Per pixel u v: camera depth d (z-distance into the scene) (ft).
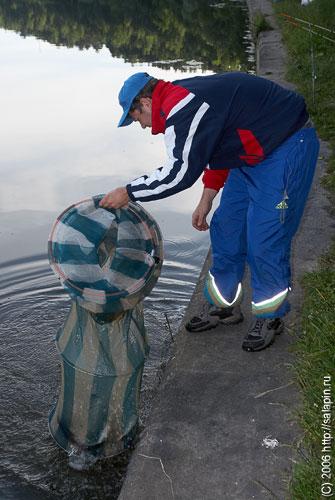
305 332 10.74
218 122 8.80
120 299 8.83
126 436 9.93
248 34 62.28
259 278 10.21
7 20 86.99
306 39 39.70
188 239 17.99
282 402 9.37
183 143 8.71
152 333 13.62
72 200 20.42
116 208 9.09
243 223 10.52
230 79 9.12
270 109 9.21
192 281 15.94
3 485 9.46
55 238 8.96
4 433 10.60
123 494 7.97
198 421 9.11
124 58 51.11
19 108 33.63
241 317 11.60
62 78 42.83
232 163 9.59
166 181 8.84
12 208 20.01
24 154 25.32
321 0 49.80
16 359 12.80
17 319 14.35
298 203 9.82
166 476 8.13
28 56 54.85
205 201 11.13
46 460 9.96
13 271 16.43
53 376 12.23
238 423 9.01
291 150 9.34
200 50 54.24
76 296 8.76
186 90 8.84
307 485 7.50
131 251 9.04
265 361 10.39
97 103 34.45
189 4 91.61
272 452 8.42
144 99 9.22
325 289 11.69
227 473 8.13
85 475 9.64
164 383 10.04
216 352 10.75
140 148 25.64
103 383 9.32
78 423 9.74
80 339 9.30
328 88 29.81
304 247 14.16
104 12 92.22
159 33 67.00
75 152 25.41
